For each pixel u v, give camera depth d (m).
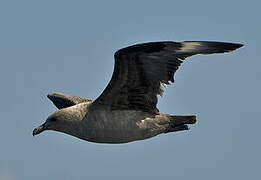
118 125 19.81
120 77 19.28
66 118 19.95
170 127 20.38
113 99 19.70
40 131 20.12
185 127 20.55
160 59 18.92
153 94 19.58
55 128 20.12
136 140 20.09
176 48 18.75
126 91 19.61
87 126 19.86
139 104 19.88
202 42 18.75
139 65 19.08
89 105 19.92
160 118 20.14
